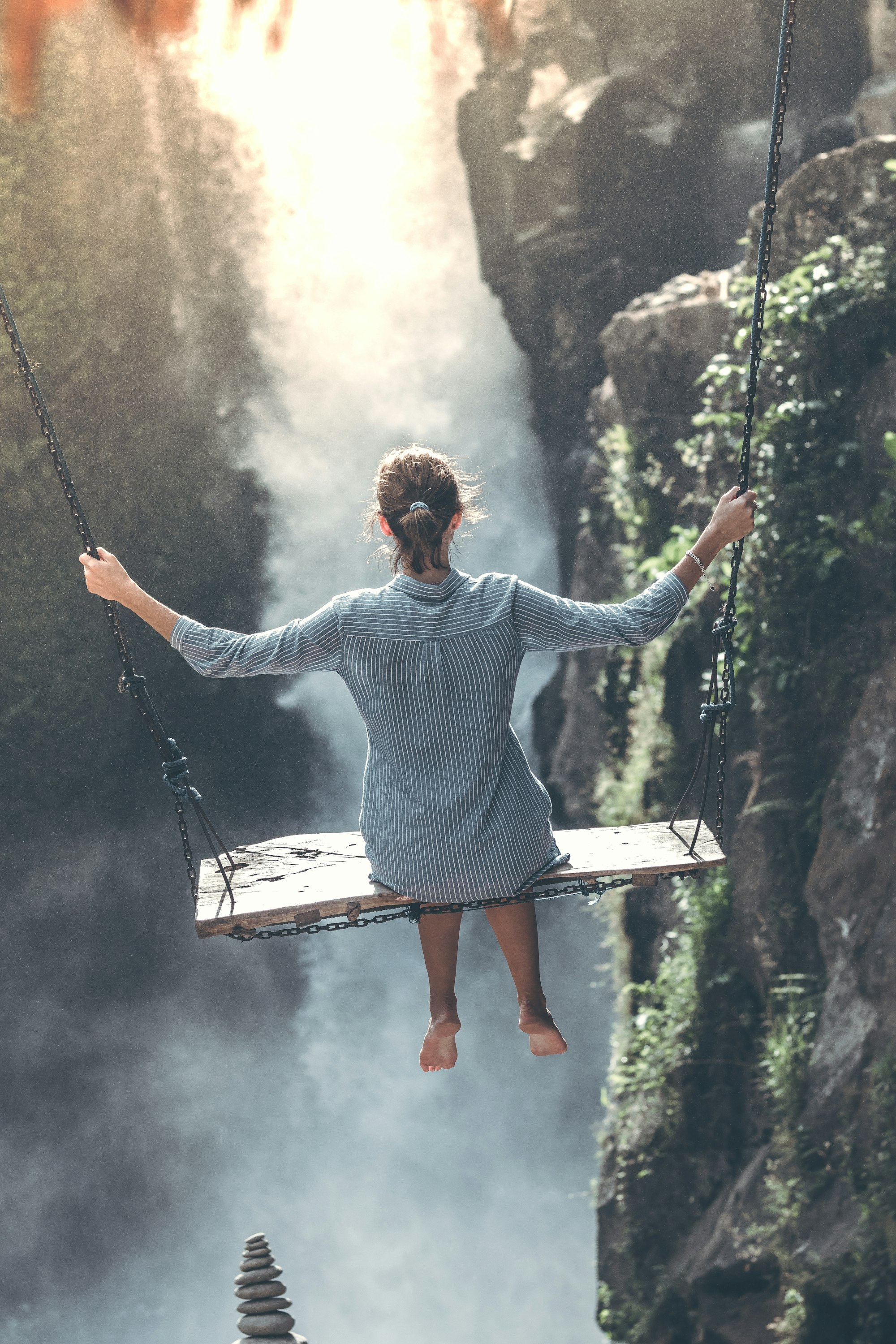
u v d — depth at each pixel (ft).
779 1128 32.22
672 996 38.55
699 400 44.52
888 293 31.81
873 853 30.25
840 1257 28.07
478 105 67.87
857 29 55.16
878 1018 29.63
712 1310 34.12
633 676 49.03
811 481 32.68
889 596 31.60
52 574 70.95
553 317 69.97
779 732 34.32
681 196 64.59
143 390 71.31
